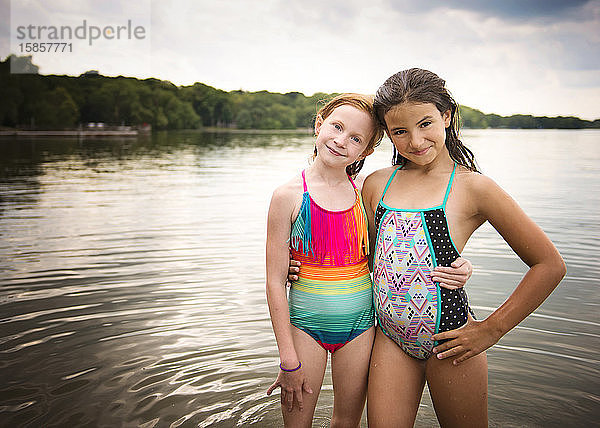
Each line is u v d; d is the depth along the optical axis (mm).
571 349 3383
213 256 5512
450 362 2215
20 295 4285
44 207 8680
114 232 6703
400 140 2203
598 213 7609
